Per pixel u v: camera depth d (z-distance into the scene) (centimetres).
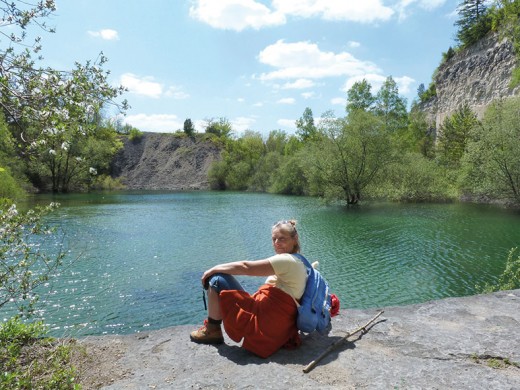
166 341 380
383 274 1524
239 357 340
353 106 7219
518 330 387
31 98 459
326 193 4003
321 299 350
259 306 340
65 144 495
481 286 1367
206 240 2208
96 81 518
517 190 3316
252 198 5188
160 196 5675
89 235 2300
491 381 295
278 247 352
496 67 5572
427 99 8556
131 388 294
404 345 358
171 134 10038
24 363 346
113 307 1196
